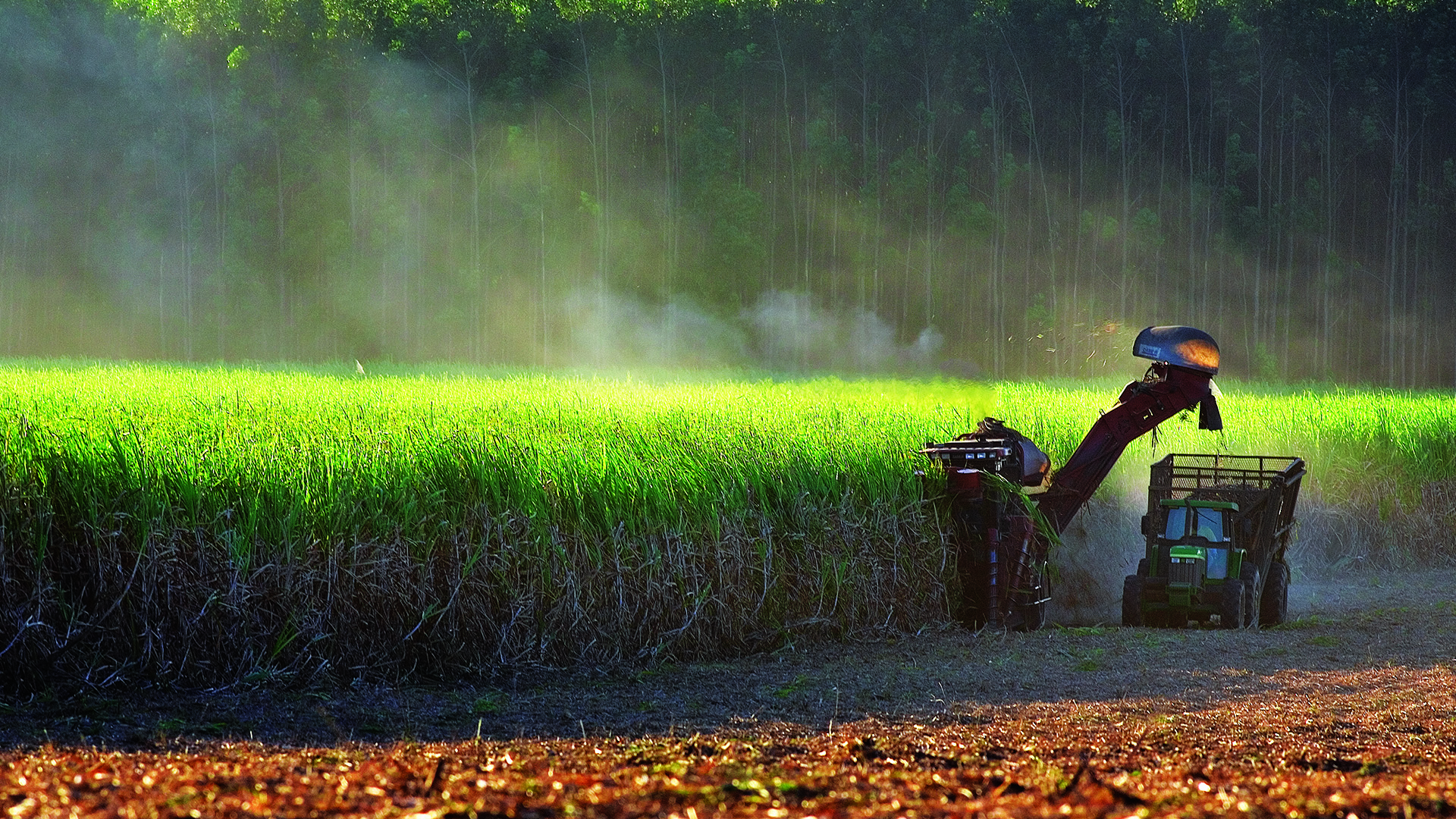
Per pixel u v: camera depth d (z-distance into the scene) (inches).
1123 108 6978.4
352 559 831.7
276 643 811.4
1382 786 470.6
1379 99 6939.0
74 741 652.1
